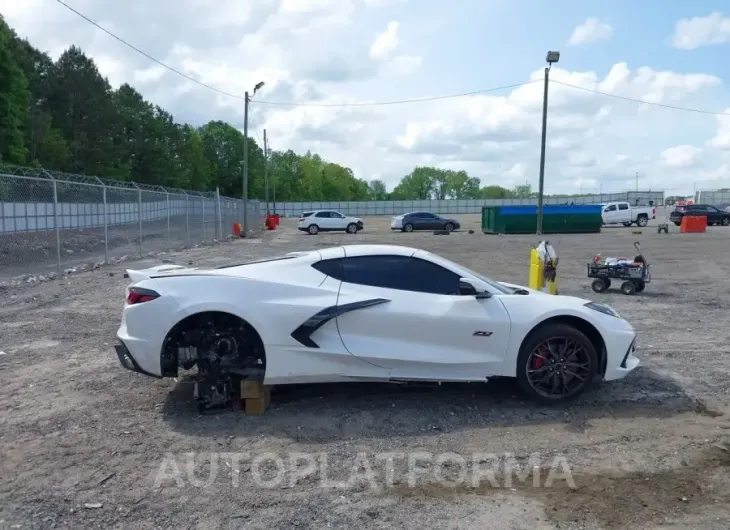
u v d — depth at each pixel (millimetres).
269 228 52844
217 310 5094
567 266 18812
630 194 104250
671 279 15219
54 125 61562
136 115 76188
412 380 5320
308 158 135000
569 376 5520
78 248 20234
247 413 5207
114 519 3562
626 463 4359
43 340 7988
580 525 3537
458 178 142250
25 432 4820
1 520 3531
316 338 5207
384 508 3713
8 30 50281
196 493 3871
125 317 5230
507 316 5414
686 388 5992
